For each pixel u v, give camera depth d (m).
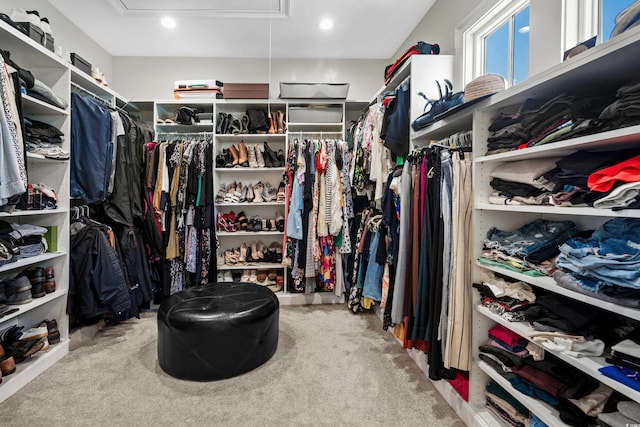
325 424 1.43
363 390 1.68
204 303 1.92
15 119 1.50
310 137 3.30
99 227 2.27
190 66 3.29
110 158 2.29
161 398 1.59
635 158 0.88
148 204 2.70
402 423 1.45
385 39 2.96
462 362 1.42
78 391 1.64
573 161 1.05
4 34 1.62
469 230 1.45
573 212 0.99
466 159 1.47
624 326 1.04
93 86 2.46
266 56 3.31
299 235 2.76
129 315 2.47
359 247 2.59
